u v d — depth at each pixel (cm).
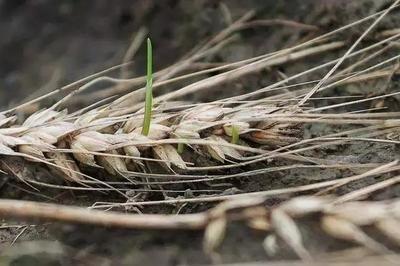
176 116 34
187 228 29
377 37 40
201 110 34
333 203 29
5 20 51
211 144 32
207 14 46
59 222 30
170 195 34
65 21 50
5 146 33
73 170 33
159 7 48
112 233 31
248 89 42
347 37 41
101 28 49
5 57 50
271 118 33
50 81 47
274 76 41
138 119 34
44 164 34
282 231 28
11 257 32
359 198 30
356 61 40
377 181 33
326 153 35
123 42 49
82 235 32
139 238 31
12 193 36
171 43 47
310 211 28
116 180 35
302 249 28
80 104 44
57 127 34
